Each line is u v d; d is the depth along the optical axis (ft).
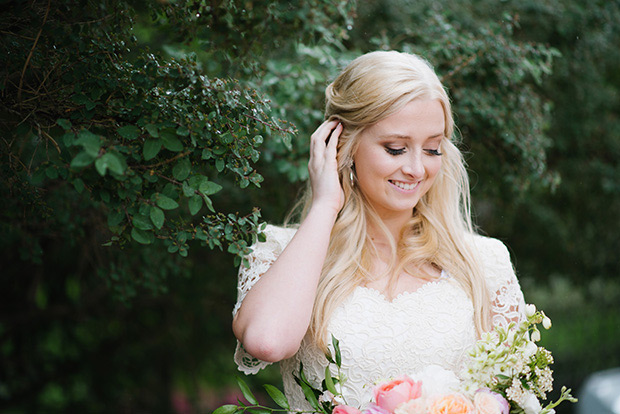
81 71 5.42
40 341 14.42
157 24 6.65
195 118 5.37
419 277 6.73
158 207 5.24
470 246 6.96
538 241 15.72
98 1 5.62
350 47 12.14
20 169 6.23
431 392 4.92
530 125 10.80
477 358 5.03
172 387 15.56
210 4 6.10
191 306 14.49
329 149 6.39
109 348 15.08
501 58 10.04
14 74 5.75
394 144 6.17
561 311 19.53
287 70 9.93
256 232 5.78
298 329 5.74
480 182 12.43
